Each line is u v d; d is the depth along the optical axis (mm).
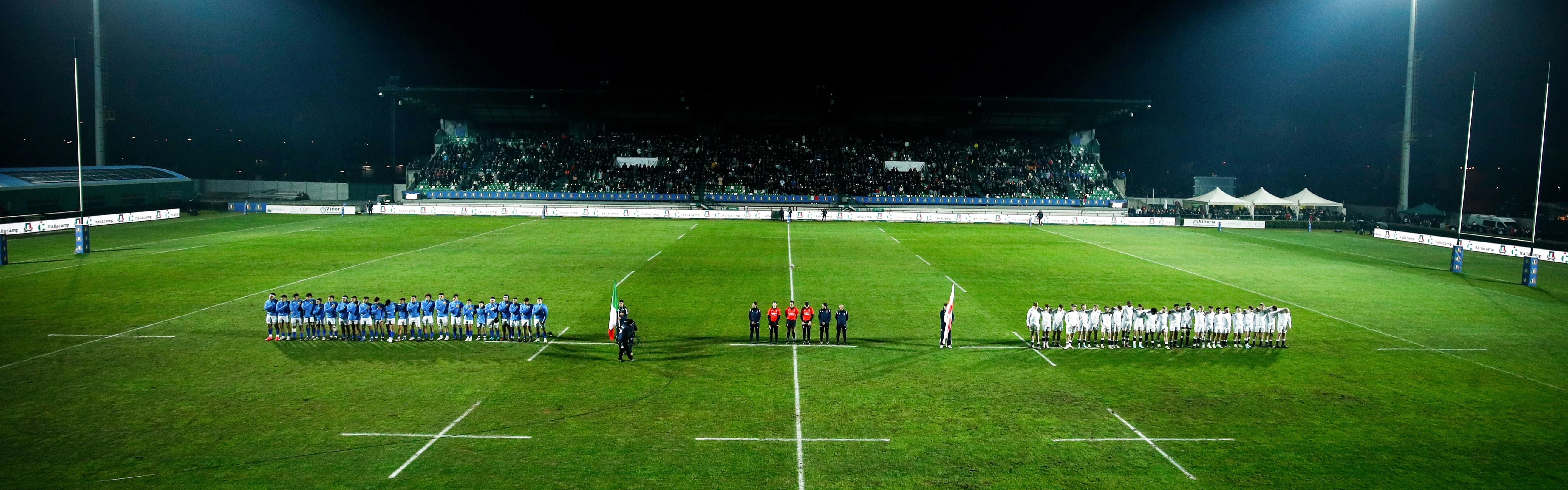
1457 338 31312
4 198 72250
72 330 30062
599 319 33344
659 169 103438
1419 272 50844
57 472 16766
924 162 106688
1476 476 17500
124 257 50062
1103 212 95438
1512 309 37688
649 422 20375
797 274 46375
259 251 53750
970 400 22578
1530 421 21188
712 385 23812
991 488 16516
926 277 46062
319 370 25062
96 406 21219
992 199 97875
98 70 84188
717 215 89188
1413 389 24172
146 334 29562
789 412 21312
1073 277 46938
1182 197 127750
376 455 17969
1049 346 29547
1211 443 19281
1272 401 22734
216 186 102062
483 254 53469
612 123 114625
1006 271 49125
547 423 20250
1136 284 44875
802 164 105688
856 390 23406
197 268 45781
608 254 54531
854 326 32656
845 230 77188
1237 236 77062
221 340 28875
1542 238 74938
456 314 29766
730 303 37219
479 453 18109
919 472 17297
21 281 40688
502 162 103812
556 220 84000
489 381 23938
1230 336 31734
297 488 16125
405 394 22562
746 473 17156
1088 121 112750
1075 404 22297
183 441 18641
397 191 101188
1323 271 50938
